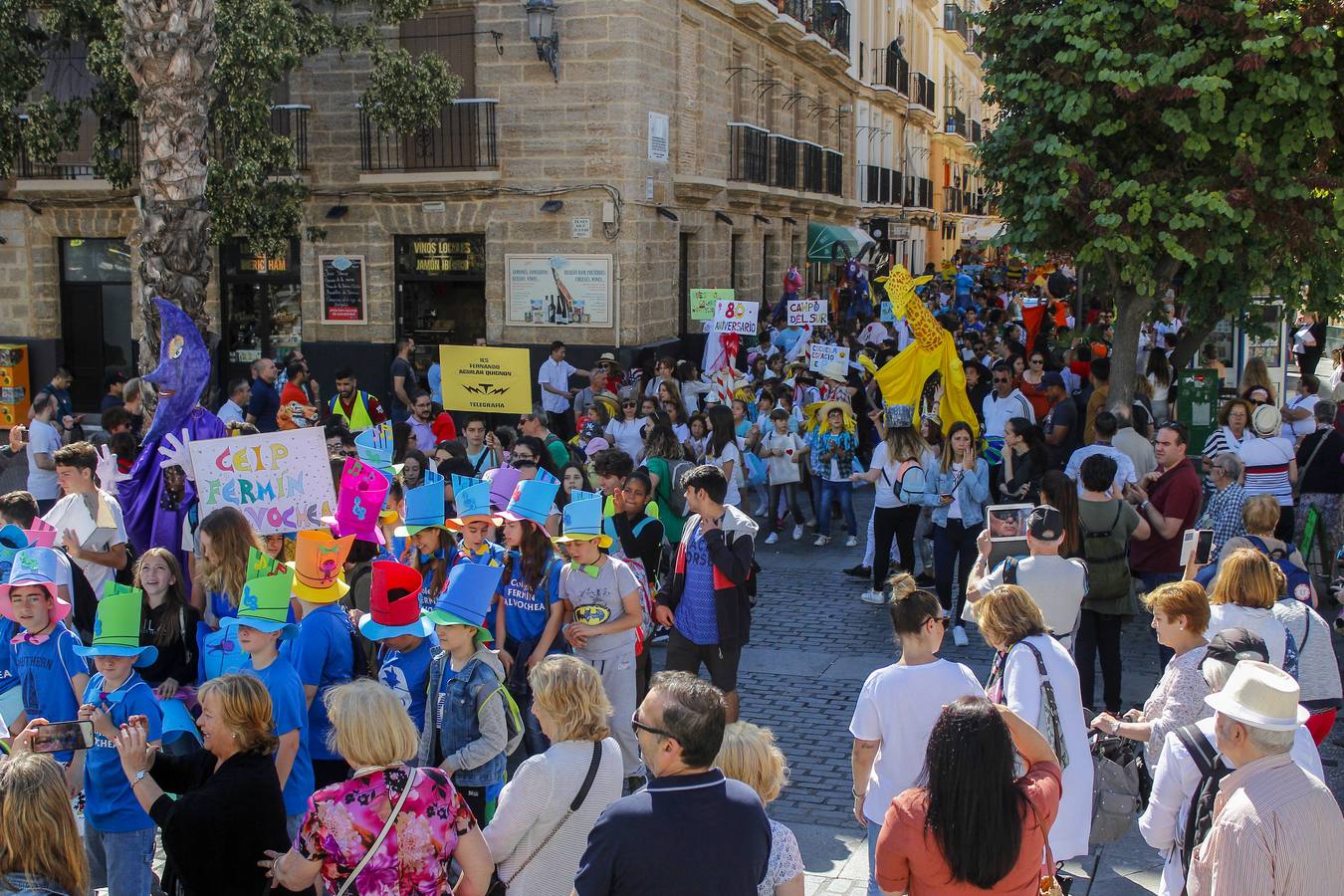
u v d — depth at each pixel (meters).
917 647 4.82
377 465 8.75
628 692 6.72
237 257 21.11
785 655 9.91
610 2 19.09
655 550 8.09
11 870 3.62
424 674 5.72
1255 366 12.27
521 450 9.59
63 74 19.03
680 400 13.73
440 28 19.91
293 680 5.12
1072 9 11.80
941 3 49.53
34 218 21.48
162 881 4.65
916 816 3.50
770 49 27.06
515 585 6.80
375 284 20.36
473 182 19.62
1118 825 5.45
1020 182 12.69
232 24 16.25
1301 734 4.70
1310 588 6.66
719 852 3.49
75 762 5.13
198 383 8.87
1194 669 5.21
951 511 10.38
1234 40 11.14
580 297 19.59
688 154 22.22
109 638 5.05
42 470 11.27
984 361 19.20
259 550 5.92
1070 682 5.03
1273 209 11.71
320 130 20.20
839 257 31.56
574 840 4.41
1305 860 3.66
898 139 42.53
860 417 17.47
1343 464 10.88
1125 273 11.93
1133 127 12.12
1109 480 7.63
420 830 3.87
